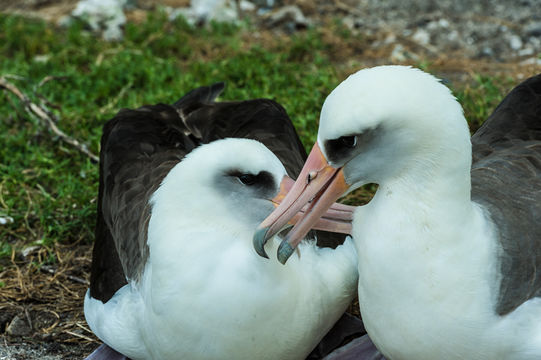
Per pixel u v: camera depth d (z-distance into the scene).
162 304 4.93
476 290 4.54
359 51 10.55
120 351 5.54
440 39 10.75
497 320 4.60
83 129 8.72
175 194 4.93
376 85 4.34
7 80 9.65
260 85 9.56
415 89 4.33
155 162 6.08
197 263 4.84
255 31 11.10
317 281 5.34
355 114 4.33
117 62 10.05
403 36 10.90
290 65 9.84
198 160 4.91
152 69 9.74
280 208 4.62
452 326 4.60
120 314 5.41
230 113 6.70
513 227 4.77
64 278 6.97
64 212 7.58
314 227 4.97
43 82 9.10
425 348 4.71
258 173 4.90
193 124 6.62
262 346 5.06
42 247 7.29
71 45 10.56
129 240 5.64
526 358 4.62
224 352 5.00
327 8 11.66
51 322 6.46
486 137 5.89
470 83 9.55
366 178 4.59
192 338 4.95
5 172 8.23
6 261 7.16
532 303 4.65
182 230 4.89
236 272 4.84
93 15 11.23
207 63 10.04
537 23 10.74
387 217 4.57
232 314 4.86
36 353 6.11
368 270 4.68
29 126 8.93
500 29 10.84
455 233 4.50
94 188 7.83
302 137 8.27
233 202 4.93
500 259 4.61
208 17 11.44
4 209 7.64
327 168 4.58
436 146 4.38
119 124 6.53
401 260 4.55
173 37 10.71
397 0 11.65
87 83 9.61
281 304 4.97
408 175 4.49
